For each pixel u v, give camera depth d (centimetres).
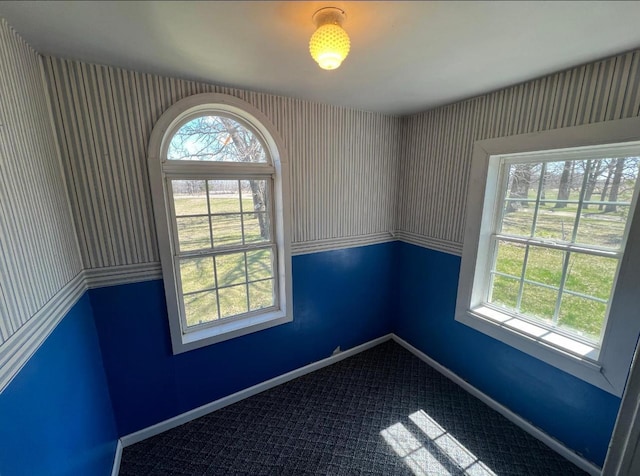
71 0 91
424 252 258
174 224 183
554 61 141
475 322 217
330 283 251
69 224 144
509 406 203
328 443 184
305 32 114
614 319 147
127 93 153
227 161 196
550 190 178
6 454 77
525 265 194
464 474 164
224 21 105
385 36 117
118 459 170
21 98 111
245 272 216
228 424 199
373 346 293
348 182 243
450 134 222
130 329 174
